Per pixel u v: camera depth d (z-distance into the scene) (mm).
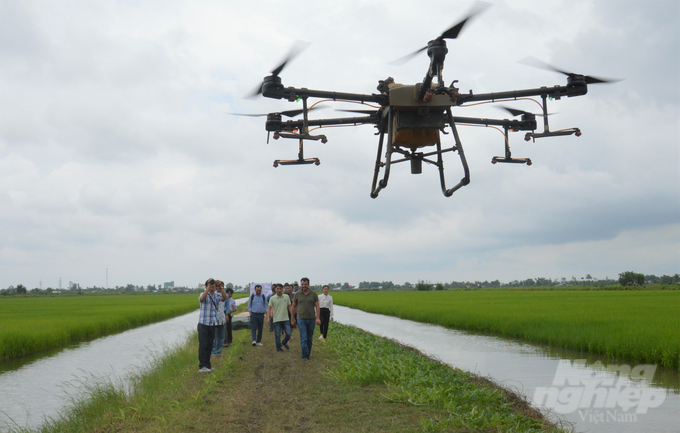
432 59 5125
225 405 7031
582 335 15078
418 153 6758
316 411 6688
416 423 6090
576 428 6523
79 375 11883
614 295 55094
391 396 7363
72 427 6430
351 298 67062
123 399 7598
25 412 8469
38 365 13680
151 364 11336
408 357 10883
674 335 13742
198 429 5898
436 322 26250
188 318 35844
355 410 6734
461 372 9367
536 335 17078
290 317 13336
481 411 6422
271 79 6238
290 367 10359
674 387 9180
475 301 45875
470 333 20703
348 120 7238
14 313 34125
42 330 19125
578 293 67438
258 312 14289
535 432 5777
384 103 6320
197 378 9188
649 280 162625
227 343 14562
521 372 10828
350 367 9336
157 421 6281
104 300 72625
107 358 14891
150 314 32875
